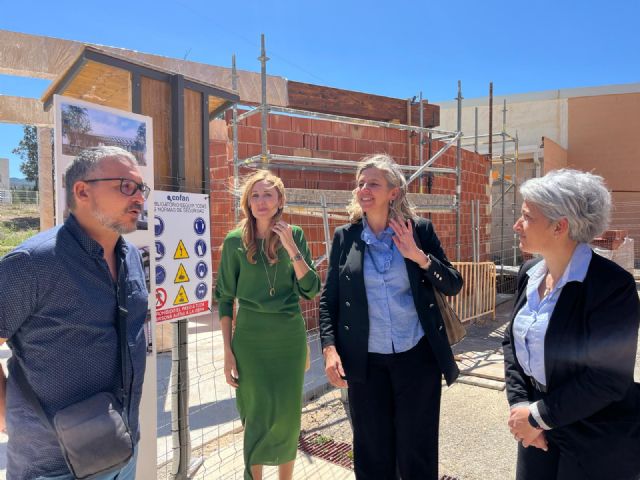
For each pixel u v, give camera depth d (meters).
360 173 2.44
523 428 1.79
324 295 2.55
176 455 3.05
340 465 3.37
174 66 7.16
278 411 2.69
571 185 1.74
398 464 2.44
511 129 19.44
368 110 8.18
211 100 3.62
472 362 5.58
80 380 1.59
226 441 3.78
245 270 2.71
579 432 1.72
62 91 3.21
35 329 1.54
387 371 2.42
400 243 2.26
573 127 18.72
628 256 11.91
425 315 2.34
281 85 7.61
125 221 1.69
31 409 1.55
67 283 1.56
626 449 1.68
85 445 1.51
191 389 4.82
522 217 1.86
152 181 2.67
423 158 8.61
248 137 6.32
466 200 9.85
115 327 1.69
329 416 4.21
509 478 3.17
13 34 6.34
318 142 7.03
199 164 3.22
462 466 3.33
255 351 2.70
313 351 5.95
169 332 5.87
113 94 3.34
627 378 1.63
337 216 6.14
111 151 1.71
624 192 18.09
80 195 1.65
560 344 1.73
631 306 1.65
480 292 7.64
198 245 3.13
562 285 1.77
